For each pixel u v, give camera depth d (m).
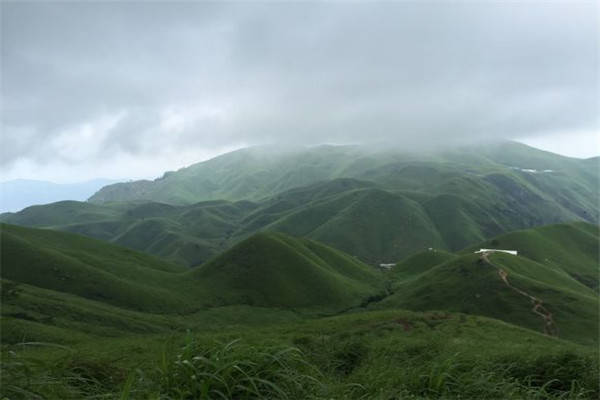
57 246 157.00
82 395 5.74
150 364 5.93
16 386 4.96
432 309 113.31
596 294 123.75
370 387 6.59
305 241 187.25
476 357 8.44
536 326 93.06
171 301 131.12
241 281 149.88
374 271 187.00
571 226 196.38
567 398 7.76
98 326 94.88
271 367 5.66
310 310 137.38
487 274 118.06
